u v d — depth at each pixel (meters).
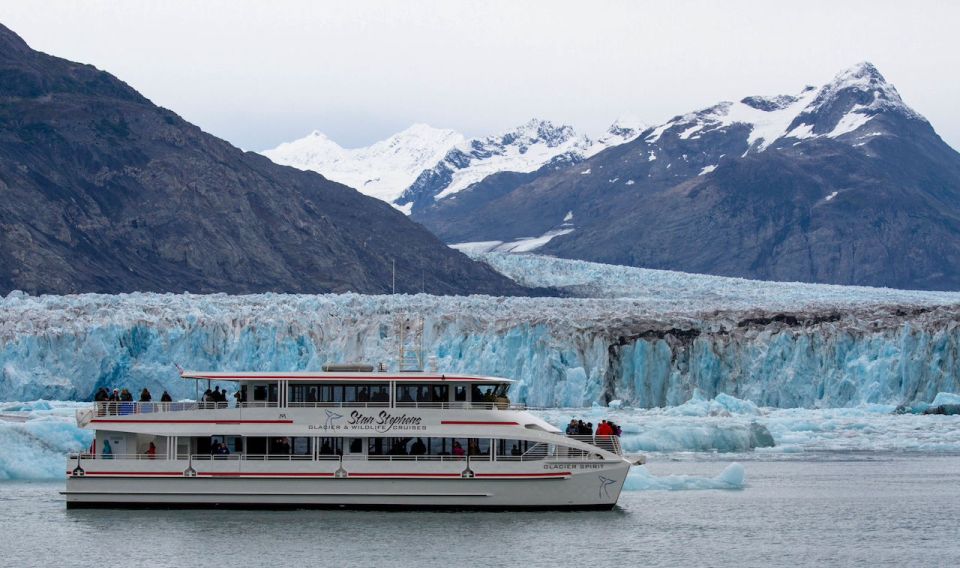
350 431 74.44
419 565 65.56
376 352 173.88
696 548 71.12
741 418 140.00
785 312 190.38
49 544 69.56
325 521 73.81
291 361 171.12
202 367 168.50
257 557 66.88
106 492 75.56
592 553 68.56
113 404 76.25
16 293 197.00
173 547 68.88
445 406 74.75
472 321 180.75
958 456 116.88
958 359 155.50
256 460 74.88
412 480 74.75
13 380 154.75
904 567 67.75
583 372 165.50
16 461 93.88
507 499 75.25
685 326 179.88
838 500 87.69
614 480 76.19
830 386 162.62
